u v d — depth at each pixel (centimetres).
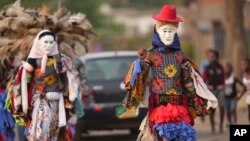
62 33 2216
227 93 3416
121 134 3553
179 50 1923
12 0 2425
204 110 1936
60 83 2058
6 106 2075
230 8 4728
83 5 8325
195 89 1920
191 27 11094
